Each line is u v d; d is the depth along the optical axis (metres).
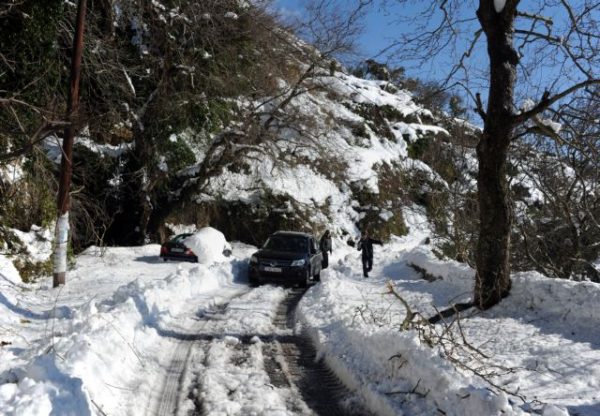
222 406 4.96
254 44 23.84
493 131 9.25
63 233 12.93
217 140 24.42
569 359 6.39
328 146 28.80
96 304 9.17
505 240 9.54
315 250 17.00
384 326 7.51
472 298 10.42
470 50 10.08
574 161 13.09
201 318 9.43
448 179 21.73
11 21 13.54
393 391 5.28
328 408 5.25
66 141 12.64
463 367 5.71
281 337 8.25
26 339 7.02
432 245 21.47
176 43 21.98
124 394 5.08
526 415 4.17
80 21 12.23
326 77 25.34
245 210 28.95
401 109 41.31
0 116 12.94
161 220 26.09
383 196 35.19
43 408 3.69
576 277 14.58
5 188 14.30
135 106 22.70
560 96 8.42
